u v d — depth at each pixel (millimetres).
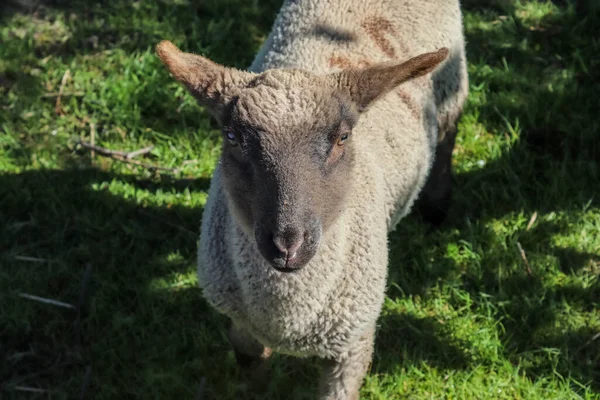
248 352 5336
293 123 3852
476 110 7605
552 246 6574
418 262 6520
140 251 6531
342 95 4027
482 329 5984
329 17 5434
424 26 5754
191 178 7137
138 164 7207
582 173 7070
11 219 6695
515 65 8117
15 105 7547
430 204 6750
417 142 5520
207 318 6098
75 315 6074
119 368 5773
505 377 5738
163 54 4078
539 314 6043
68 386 5621
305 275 4328
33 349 5836
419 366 5812
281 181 3822
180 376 5641
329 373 4855
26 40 8125
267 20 8508
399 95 5430
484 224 6797
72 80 7836
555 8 8703
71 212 6762
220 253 4637
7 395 5570
